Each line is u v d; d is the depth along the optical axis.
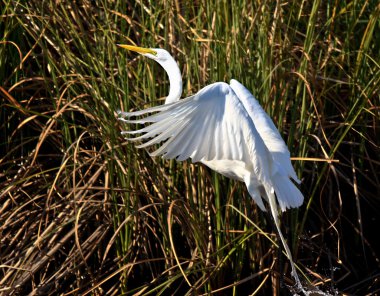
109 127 8.80
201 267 9.00
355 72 10.02
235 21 9.09
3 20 9.78
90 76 9.35
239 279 9.07
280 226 9.27
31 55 10.15
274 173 7.01
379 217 10.28
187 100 6.10
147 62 9.30
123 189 8.75
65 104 9.30
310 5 10.82
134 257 9.27
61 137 9.61
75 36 9.87
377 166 10.31
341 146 10.27
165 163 9.43
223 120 6.27
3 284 8.53
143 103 8.99
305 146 9.12
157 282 9.27
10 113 9.71
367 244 9.81
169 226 8.08
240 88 7.82
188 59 9.30
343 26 11.02
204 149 6.34
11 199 9.25
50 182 9.34
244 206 9.05
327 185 9.93
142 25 9.56
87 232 9.46
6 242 9.16
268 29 9.80
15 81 9.73
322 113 9.77
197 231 8.92
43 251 8.73
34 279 8.92
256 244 9.12
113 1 10.16
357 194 9.52
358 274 9.98
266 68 9.10
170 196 8.96
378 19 10.46
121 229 8.94
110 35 9.78
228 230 8.93
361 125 10.01
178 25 9.84
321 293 8.93
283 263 9.27
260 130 7.68
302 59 9.70
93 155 9.55
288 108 9.84
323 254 9.83
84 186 9.01
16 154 9.79
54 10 9.62
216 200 8.87
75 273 8.75
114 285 9.00
